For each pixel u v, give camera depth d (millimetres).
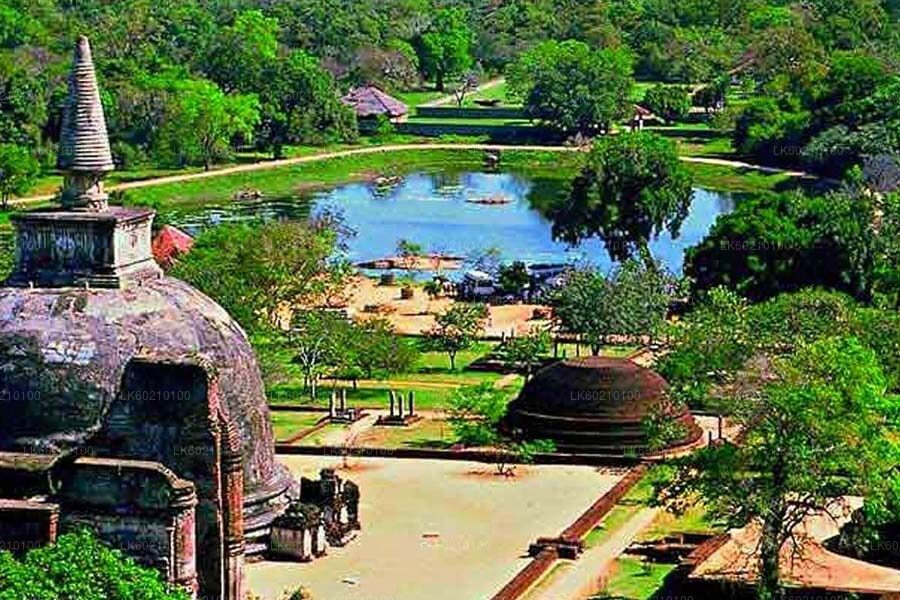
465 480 97812
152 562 64812
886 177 186625
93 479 65250
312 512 81938
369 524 88188
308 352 120812
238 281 125000
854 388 72062
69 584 52688
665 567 81625
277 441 105875
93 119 78125
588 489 96250
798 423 71000
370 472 99375
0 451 71625
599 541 86000
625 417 104750
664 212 168125
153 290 77500
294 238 134000
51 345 73250
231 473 67188
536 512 91125
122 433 67375
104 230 76375
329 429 110125
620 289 133000
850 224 140375
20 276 77250
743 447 72750
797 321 106000
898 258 139750
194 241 151500
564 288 138250
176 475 66438
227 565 67375
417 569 80750
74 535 58500
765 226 143000
